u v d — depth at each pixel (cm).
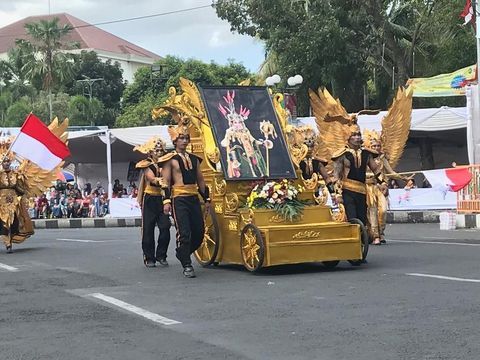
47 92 6706
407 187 2169
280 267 1038
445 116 2217
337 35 2745
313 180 1054
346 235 992
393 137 1410
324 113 1385
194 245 998
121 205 2578
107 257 1269
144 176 1110
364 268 990
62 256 1316
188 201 984
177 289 872
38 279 1008
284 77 2862
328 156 1364
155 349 578
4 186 1427
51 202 2870
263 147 1055
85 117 6819
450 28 2836
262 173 1030
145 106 6078
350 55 2819
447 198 2170
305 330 620
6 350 591
